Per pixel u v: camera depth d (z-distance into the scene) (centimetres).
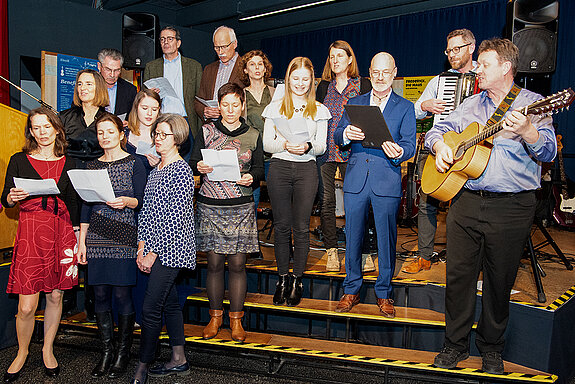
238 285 295
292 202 308
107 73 353
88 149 310
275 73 954
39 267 266
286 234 308
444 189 252
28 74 627
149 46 512
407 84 760
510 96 235
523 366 277
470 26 711
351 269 303
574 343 302
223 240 280
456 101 322
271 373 291
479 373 261
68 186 276
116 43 668
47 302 284
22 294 264
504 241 243
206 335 300
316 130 299
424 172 285
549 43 358
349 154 317
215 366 296
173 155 263
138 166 277
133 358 314
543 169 423
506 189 239
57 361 309
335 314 303
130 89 369
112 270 270
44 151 275
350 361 279
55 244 272
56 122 273
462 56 322
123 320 282
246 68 346
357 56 834
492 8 691
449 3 724
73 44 629
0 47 550
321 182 339
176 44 395
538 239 496
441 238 480
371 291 333
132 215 273
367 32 818
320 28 878
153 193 255
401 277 332
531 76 376
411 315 302
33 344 339
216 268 292
